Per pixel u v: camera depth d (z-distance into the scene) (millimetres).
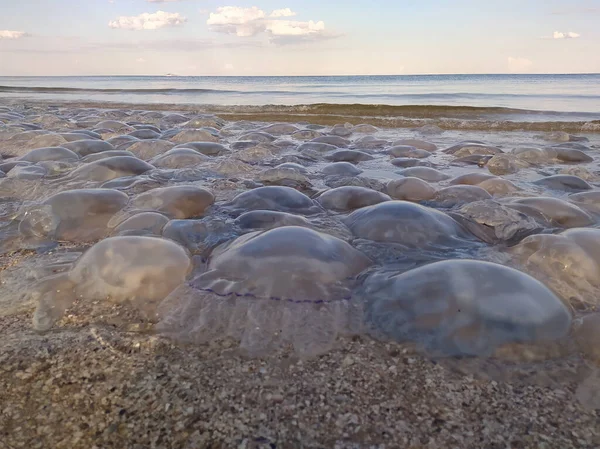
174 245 2012
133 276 1774
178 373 1361
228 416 1204
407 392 1286
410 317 1550
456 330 1460
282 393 1288
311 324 1579
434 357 1412
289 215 2484
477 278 1576
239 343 1495
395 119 7809
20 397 1272
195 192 2842
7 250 2244
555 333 1447
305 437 1141
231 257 1901
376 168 4137
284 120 8133
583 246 1932
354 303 1695
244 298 1697
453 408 1229
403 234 2256
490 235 2404
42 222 2412
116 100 13250
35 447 1111
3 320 1637
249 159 4430
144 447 1109
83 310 1676
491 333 1433
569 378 1317
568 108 9328
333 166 3977
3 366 1390
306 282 1745
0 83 30375
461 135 6242
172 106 10656
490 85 21359
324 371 1375
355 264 1959
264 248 1877
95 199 2629
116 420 1191
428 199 3066
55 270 1969
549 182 3455
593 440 1117
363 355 1438
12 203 3002
